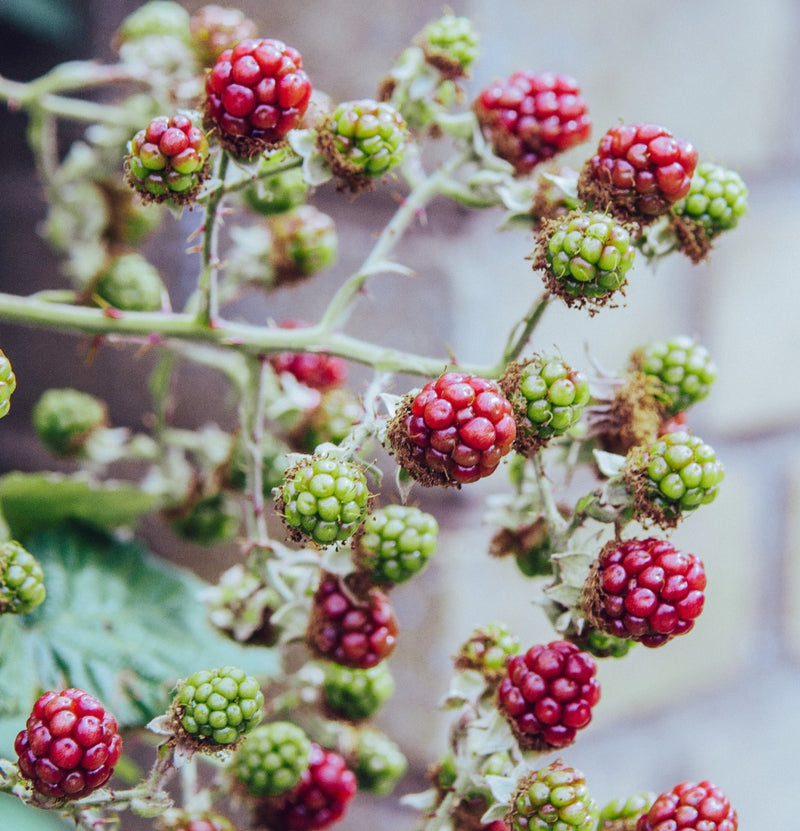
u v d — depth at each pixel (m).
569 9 0.44
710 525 0.53
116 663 0.36
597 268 0.30
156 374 0.39
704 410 0.52
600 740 0.51
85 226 0.40
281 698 0.36
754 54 0.51
